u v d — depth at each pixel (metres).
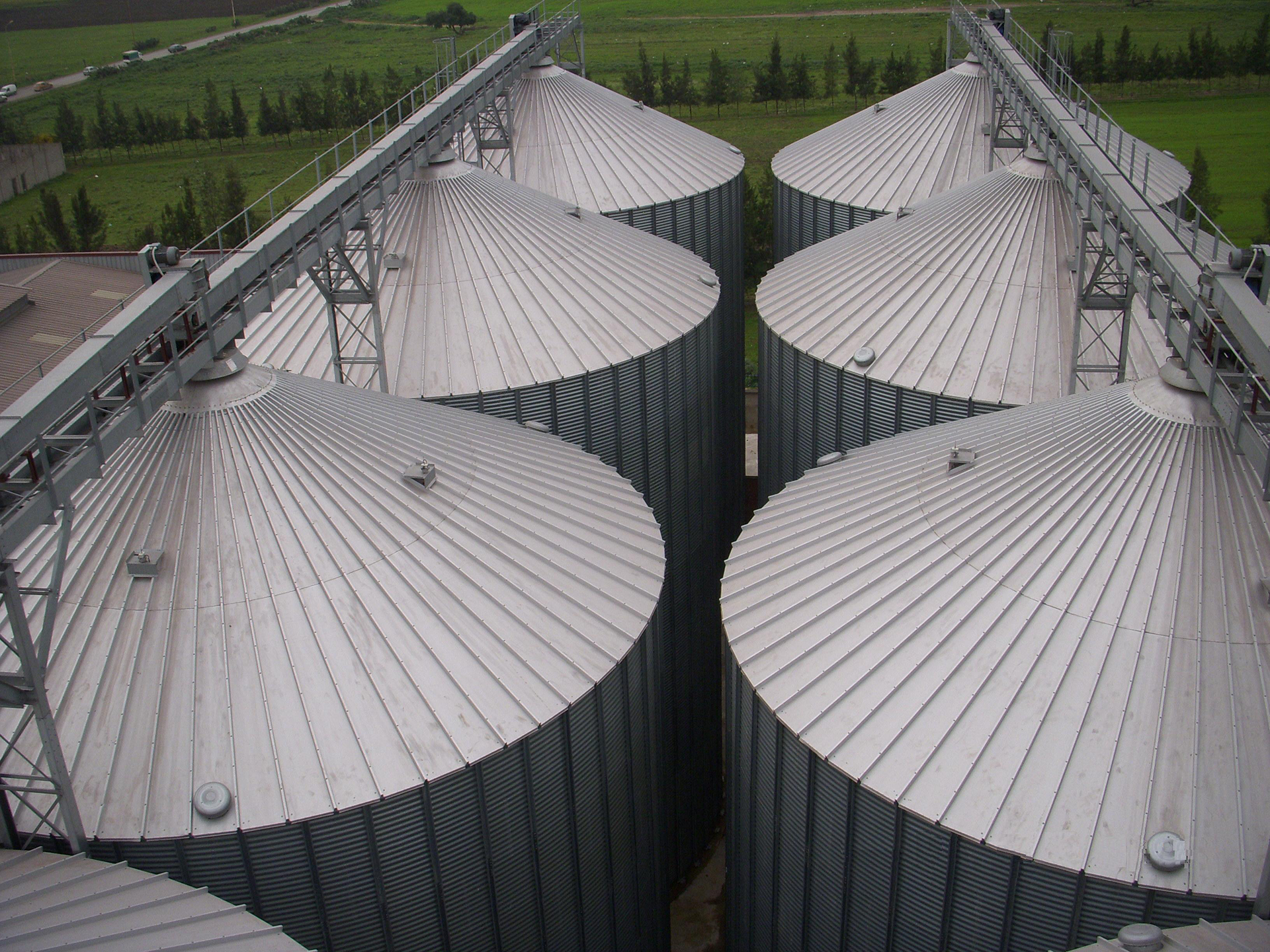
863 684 18.69
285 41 174.75
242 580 18.80
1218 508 18.38
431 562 20.17
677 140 42.38
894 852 17.66
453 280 29.06
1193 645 17.22
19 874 15.97
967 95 41.25
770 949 22.05
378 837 17.75
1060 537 18.95
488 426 25.44
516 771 18.89
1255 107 106.38
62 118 120.62
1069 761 16.70
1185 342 19.06
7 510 15.14
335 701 18.06
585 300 29.66
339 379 26.27
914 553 20.19
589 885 21.83
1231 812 15.91
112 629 18.27
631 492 25.39
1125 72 112.38
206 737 17.50
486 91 36.25
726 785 23.66
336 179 25.39
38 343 53.59
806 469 31.08
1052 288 27.92
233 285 20.62
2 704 15.37
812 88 120.50
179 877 17.08
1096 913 16.09
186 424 20.22
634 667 21.41
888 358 28.06
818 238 41.25
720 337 33.59
